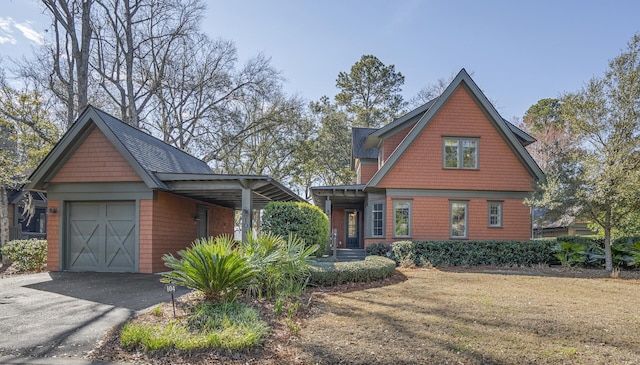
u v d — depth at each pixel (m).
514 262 13.05
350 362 3.95
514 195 15.34
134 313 5.66
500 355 4.12
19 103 15.69
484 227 15.16
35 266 11.68
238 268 5.55
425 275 10.37
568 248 12.98
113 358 4.02
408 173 15.19
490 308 6.21
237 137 27.17
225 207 18.31
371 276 8.85
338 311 5.96
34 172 10.64
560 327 5.16
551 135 28.86
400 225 15.05
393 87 36.34
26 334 4.72
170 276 5.80
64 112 21.91
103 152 10.79
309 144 30.23
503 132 15.27
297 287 6.59
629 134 12.38
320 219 11.66
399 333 4.83
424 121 15.14
